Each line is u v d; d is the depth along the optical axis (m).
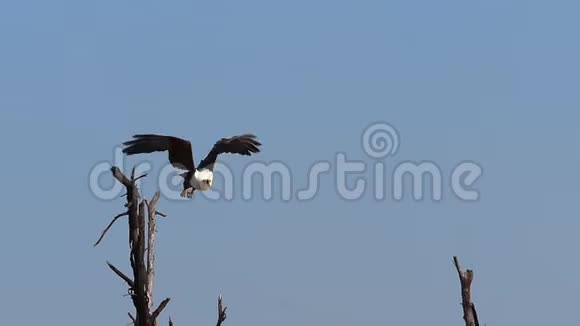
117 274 24.45
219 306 25.70
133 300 24.53
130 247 24.27
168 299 24.61
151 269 28.92
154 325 25.02
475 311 26.28
